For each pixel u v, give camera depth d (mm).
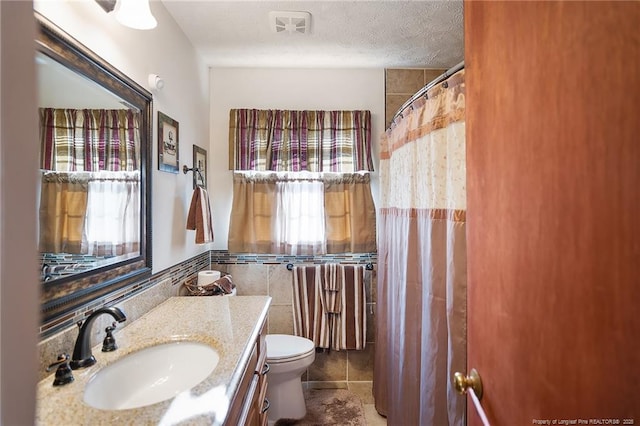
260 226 2262
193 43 1936
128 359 965
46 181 824
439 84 1290
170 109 1618
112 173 1104
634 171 316
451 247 1177
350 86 2346
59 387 772
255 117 2240
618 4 331
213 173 2309
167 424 647
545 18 437
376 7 1609
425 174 1386
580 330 381
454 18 1707
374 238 2303
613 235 338
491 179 607
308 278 2240
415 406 1476
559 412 414
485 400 629
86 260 970
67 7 898
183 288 1753
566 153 400
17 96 303
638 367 313
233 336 1086
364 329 2221
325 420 1957
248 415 1063
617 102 333
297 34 1851
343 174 2287
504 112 554
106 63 1051
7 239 289
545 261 443
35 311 316
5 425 287
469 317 721
